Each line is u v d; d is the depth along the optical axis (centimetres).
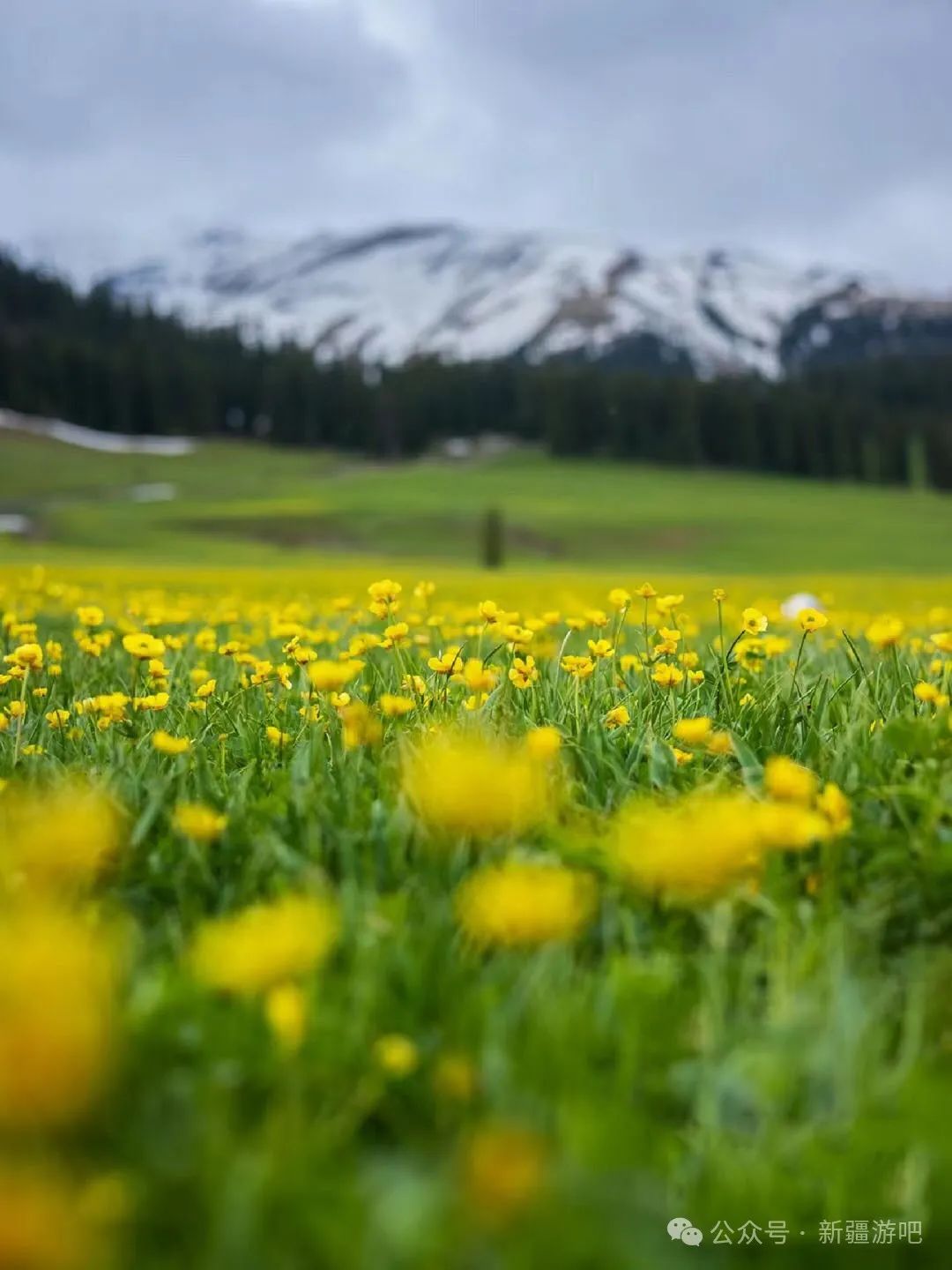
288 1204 115
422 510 10162
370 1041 154
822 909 196
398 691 392
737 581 3978
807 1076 147
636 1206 120
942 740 288
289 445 16925
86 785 277
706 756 308
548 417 15462
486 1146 104
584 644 668
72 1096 97
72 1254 85
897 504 11650
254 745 338
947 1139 130
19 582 2119
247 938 141
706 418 14825
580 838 213
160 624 798
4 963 103
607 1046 157
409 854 227
